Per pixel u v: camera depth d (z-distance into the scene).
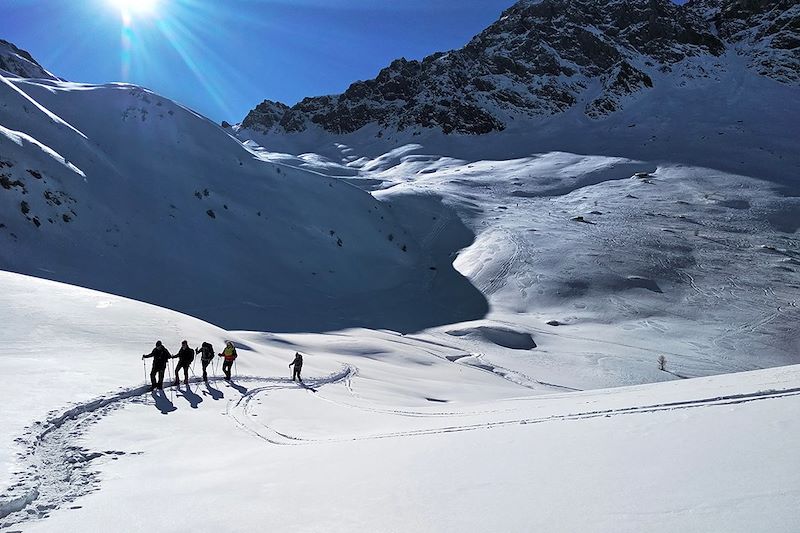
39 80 103.25
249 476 7.27
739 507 3.58
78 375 14.65
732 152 177.00
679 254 91.44
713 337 61.53
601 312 71.12
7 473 7.47
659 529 3.41
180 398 14.83
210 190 87.38
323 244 90.88
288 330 58.00
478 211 129.00
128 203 72.19
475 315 72.94
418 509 4.79
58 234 59.12
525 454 6.60
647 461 5.43
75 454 9.05
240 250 77.12
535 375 46.75
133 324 22.45
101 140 86.00
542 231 107.62
